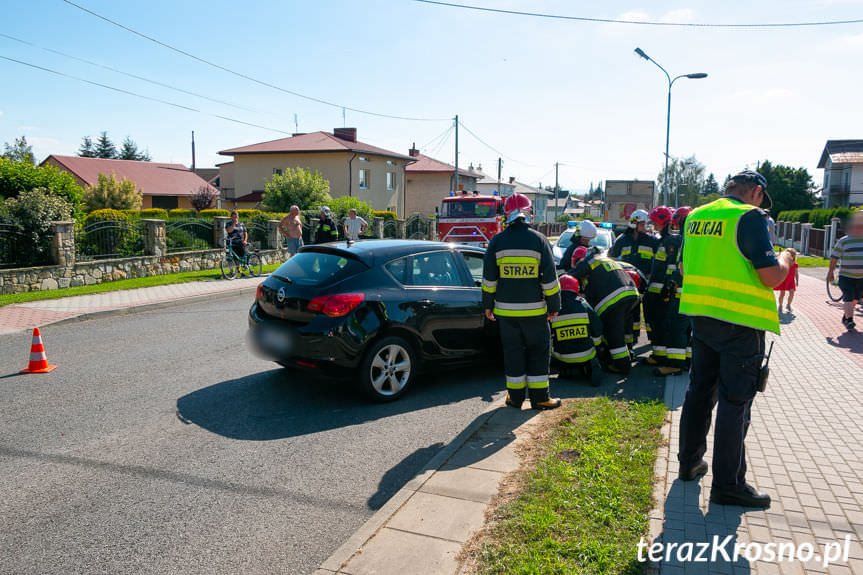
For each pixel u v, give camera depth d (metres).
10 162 16.53
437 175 52.06
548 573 2.81
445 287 6.34
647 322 6.98
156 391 6.04
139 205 40.84
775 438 4.55
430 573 2.89
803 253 27.61
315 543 3.35
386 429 5.11
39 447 4.59
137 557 3.18
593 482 3.72
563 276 6.53
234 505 3.76
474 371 7.11
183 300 12.09
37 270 12.32
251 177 39.94
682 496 3.58
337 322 5.48
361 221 18.19
